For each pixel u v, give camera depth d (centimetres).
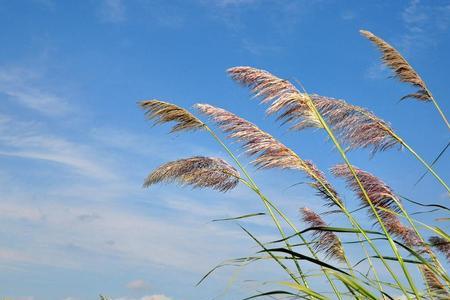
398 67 498
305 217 581
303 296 404
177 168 530
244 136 498
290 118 490
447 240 449
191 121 526
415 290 390
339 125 491
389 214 509
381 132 481
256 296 395
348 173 527
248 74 489
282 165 486
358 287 382
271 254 419
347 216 448
